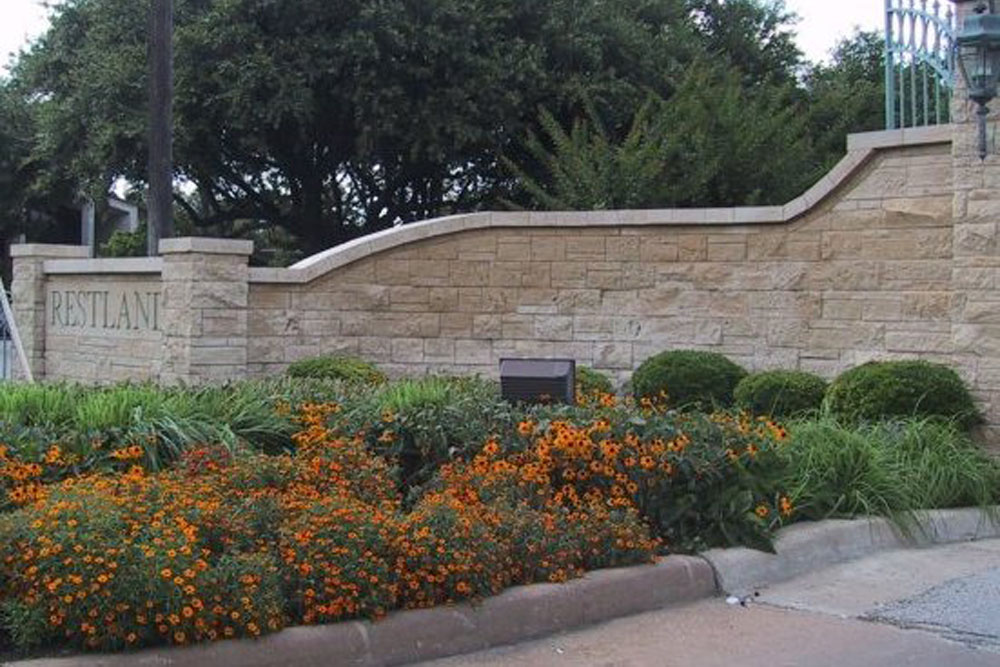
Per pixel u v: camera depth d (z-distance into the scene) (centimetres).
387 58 2030
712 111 1661
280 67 2003
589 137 2017
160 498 570
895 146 1127
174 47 1977
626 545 662
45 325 1659
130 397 762
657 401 1134
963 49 1006
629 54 2216
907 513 828
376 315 1368
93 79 2141
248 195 2577
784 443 824
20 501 596
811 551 746
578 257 1312
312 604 536
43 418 730
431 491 689
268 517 585
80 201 3042
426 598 564
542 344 1325
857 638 595
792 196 1639
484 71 2048
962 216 1050
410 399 805
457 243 1356
